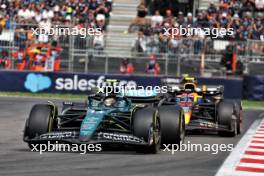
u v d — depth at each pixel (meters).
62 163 29.67
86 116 34.97
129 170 28.11
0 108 66.75
